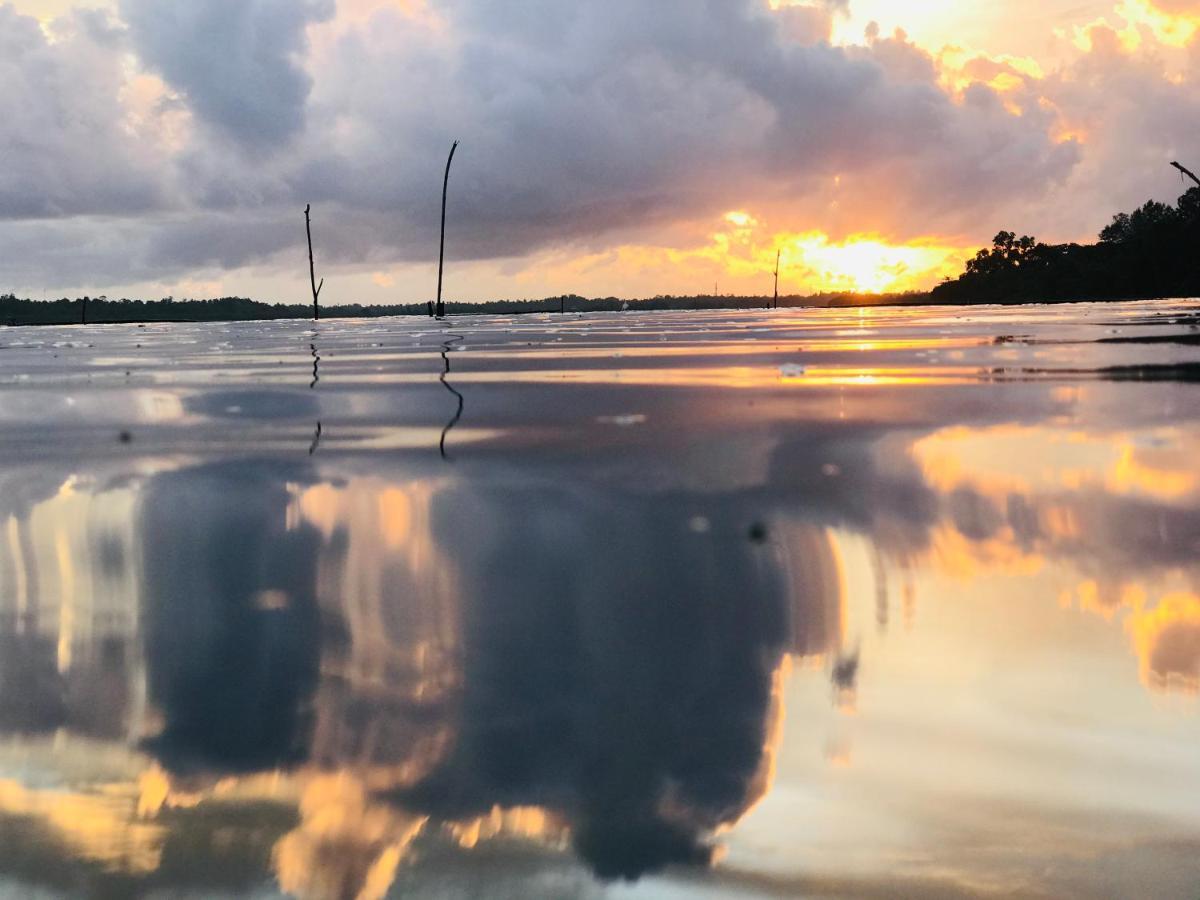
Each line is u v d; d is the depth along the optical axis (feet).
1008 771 5.25
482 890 4.54
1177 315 58.85
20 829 5.04
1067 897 4.46
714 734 5.58
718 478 11.46
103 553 9.05
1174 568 7.96
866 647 6.70
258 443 14.61
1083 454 12.35
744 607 7.37
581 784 5.27
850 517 9.69
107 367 31.89
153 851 4.84
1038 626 6.92
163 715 6.02
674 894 4.48
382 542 9.19
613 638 6.91
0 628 7.35
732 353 33.63
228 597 7.87
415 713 5.94
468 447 13.93
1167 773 5.30
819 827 4.96
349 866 4.73
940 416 15.97
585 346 40.32
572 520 9.78
